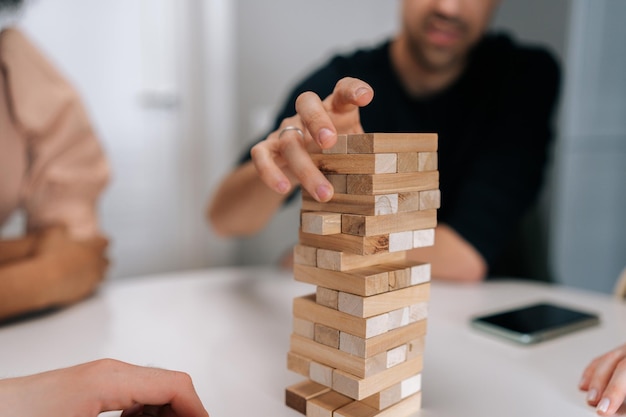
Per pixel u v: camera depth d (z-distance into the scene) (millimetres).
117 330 742
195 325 764
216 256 1909
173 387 427
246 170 1022
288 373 594
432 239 498
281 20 1753
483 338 725
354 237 451
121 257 1732
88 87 1618
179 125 1810
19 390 384
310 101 475
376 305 453
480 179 1182
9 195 981
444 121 1145
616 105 1424
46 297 792
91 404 394
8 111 962
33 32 1479
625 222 1457
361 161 447
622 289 963
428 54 1083
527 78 1301
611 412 500
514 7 1446
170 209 1824
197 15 1787
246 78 1861
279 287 995
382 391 471
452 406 521
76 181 1012
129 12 1671
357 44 1633
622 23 1389
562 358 655
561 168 1453
